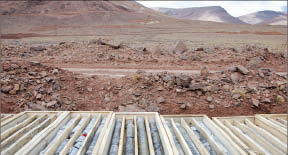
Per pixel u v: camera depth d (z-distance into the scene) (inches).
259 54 637.3
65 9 2664.9
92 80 345.7
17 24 1777.8
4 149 142.8
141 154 145.9
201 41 1182.3
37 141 141.0
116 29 1776.6
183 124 196.4
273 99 299.3
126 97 301.9
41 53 652.1
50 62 562.6
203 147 147.3
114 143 160.9
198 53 713.6
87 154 142.0
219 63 589.3
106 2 3314.5
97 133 171.8
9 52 621.3
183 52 740.0
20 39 1119.6
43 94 287.6
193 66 558.9
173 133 180.5
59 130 175.6
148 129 175.0
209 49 750.5
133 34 1519.4
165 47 875.4
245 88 320.8
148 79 336.8
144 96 302.2
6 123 180.1
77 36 1339.8
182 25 2143.2
